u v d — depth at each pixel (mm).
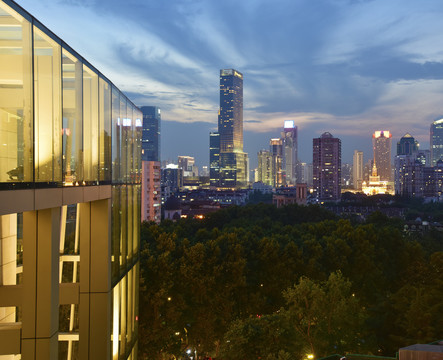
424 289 50250
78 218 23594
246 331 36375
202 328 47812
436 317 41469
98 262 21703
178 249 51406
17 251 20828
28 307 14805
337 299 38531
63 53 15891
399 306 45000
